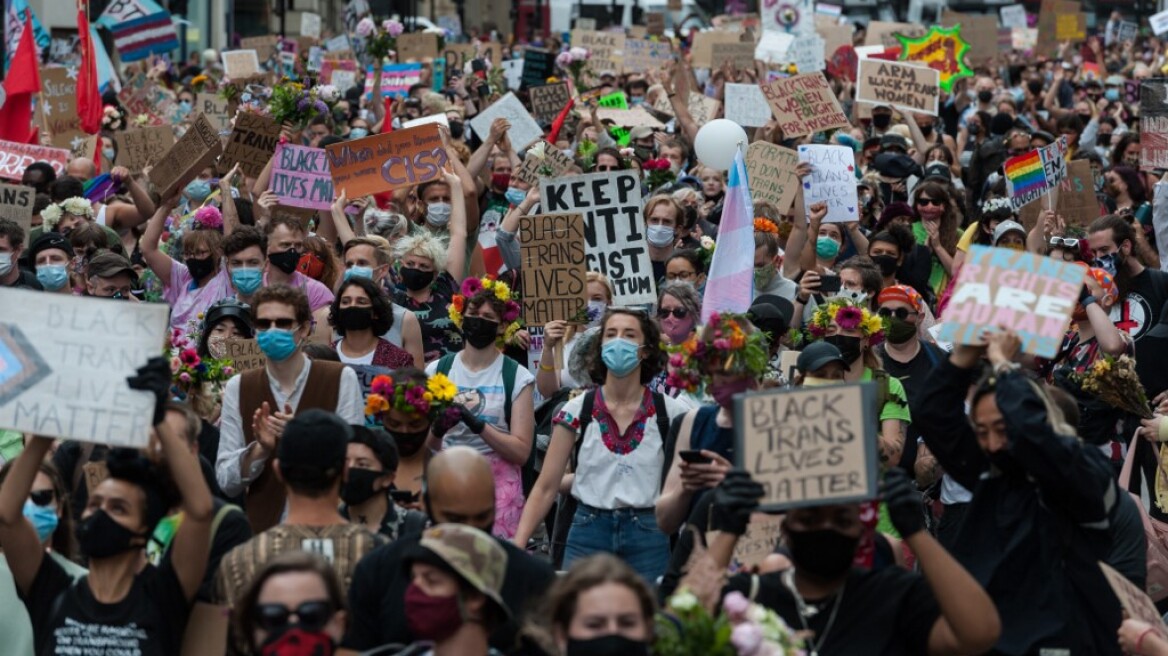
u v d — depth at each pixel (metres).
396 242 31.84
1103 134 59.81
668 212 30.17
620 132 46.81
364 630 14.42
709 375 19.69
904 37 66.69
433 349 27.69
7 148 40.25
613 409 21.03
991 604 13.28
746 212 24.56
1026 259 15.00
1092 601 15.27
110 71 65.44
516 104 43.97
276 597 12.82
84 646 14.77
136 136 44.06
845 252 35.56
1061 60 88.81
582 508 21.03
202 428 21.53
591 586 11.80
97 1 80.31
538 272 25.89
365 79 74.44
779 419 13.49
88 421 14.25
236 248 26.70
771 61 68.88
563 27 138.38
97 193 39.75
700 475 18.00
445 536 13.16
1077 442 14.80
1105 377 23.30
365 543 15.23
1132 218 34.34
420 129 32.41
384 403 20.38
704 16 139.38
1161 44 113.94
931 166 43.41
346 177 32.56
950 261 33.75
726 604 11.98
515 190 35.00
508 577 14.52
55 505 16.75
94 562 14.94
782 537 15.49
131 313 14.44
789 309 27.05
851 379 22.11
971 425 15.68
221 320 24.69
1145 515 21.23
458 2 134.50
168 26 74.81
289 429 15.34
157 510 14.86
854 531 13.59
